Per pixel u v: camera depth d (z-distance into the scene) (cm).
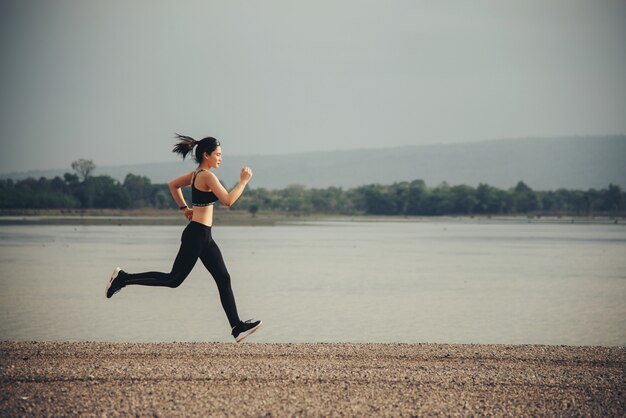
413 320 2253
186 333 1944
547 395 1003
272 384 1035
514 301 2836
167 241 8338
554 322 2227
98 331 1961
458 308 2580
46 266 4578
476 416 910
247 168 1057
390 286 3475
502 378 1090
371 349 1350
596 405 961
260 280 3775
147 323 2123
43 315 2272
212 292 3025
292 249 7244
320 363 1185
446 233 12975
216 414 902
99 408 921
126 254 5928
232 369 1119
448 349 1360
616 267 4947
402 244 8575
